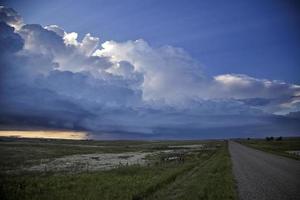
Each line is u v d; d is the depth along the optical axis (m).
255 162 36.97
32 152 69.50
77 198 15.63
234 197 14.74
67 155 65.81
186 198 14.82
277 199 14.67
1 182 21.06
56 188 18.95
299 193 16.23
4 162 43.66
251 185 18.94
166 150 90.81
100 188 18.30
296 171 27.08
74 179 23.36
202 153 64.44
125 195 15.88
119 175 25.88
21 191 17.78
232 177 22.00
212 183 19.22
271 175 24.12
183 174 25.83
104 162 46.97
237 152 62.75
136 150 93.12
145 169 30.92
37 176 26.89
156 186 18.72
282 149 78.62
